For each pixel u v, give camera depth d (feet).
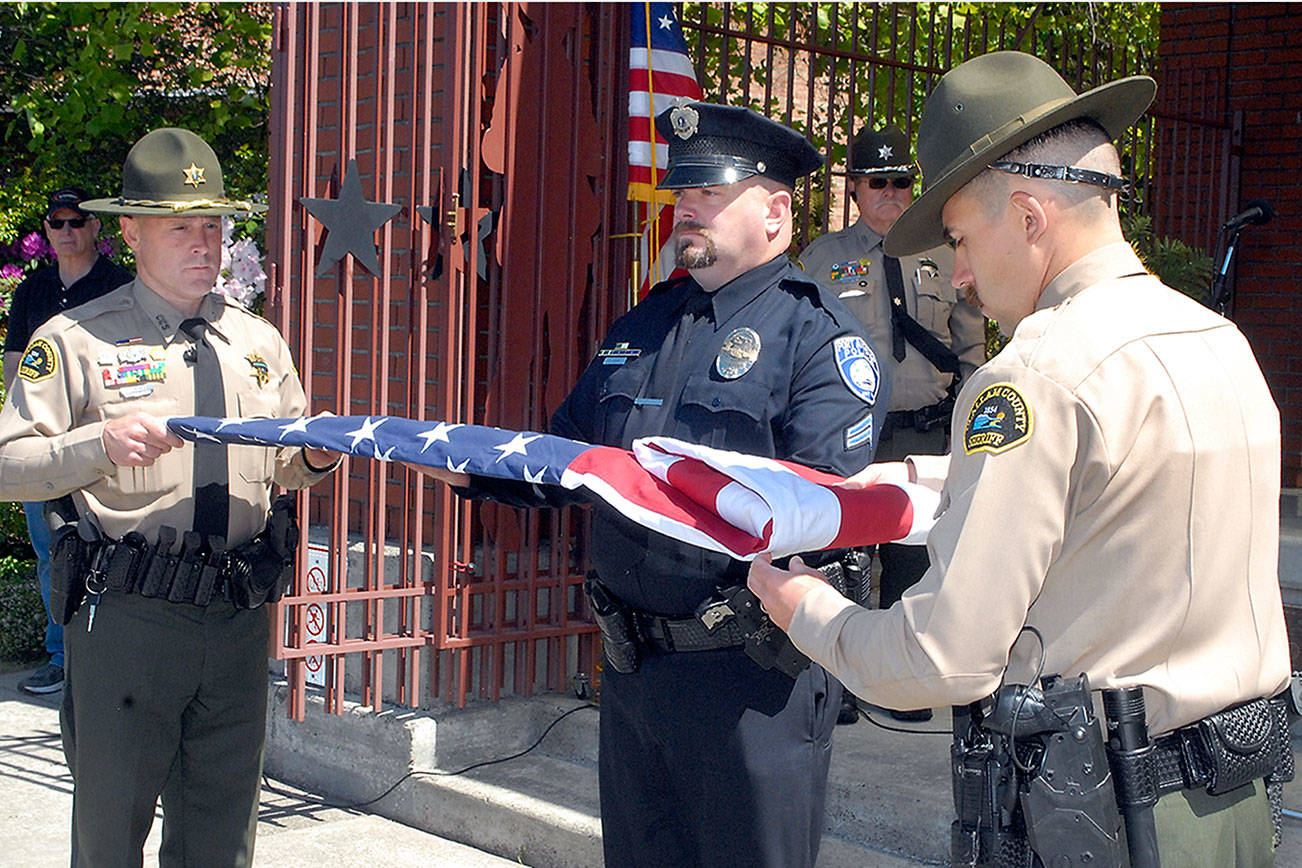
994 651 5.64
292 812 14.60
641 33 15.26
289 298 14.28
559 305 14.98
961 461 5.86
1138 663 5.82
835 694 9.19
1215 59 25.85
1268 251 25.44
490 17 15.53
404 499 14.38
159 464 10.14
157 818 14.55
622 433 9.39
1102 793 5.72
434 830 14.05
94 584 9.98
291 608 14.28
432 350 15.87
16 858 13.26
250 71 30.68
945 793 11.93
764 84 25.77
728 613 8.57
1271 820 6.25
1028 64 6.28
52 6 28.84
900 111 27.68
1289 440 25.36
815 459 8.71
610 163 15.31
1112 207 6.18
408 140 16.07
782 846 8.79
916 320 15.07
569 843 12.86
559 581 15.11
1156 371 5.74
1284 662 6.29
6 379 19.20
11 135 32.04
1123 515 5.72
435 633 14.49
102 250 28.84
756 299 9.31
